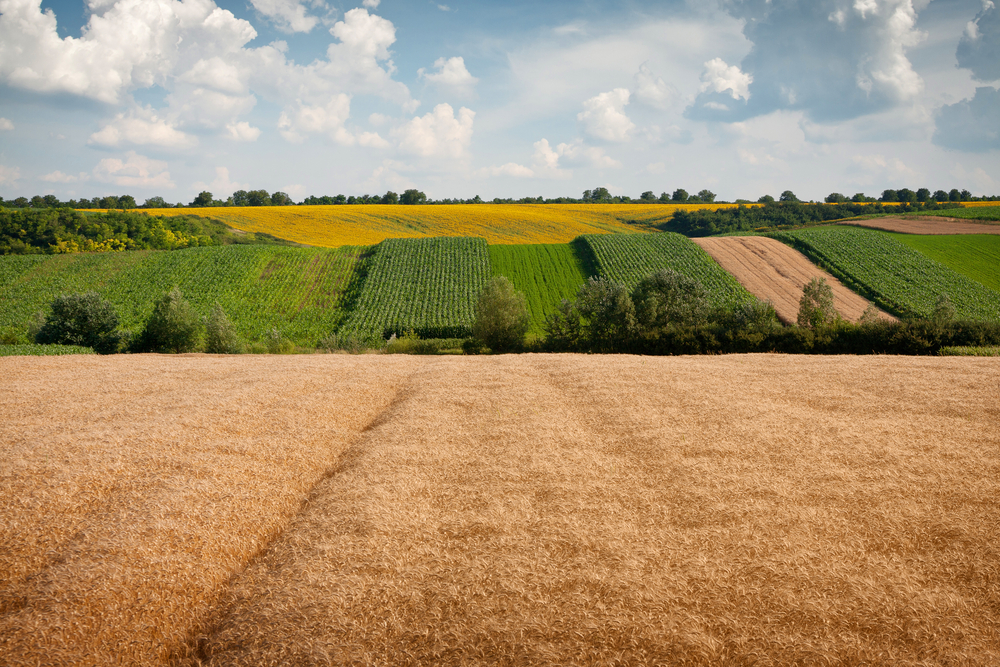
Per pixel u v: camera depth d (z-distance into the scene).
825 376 14.20
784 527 6.17
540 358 19.16
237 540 6.26
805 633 4.53
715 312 43.44
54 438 9.00
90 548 5.81
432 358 20.47
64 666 4.43
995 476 7.38
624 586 5.10
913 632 4.50
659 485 7.39
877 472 7.60
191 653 4.79
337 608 4.92
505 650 4.39
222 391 13.02
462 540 6.04
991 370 14.53
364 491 7.27
